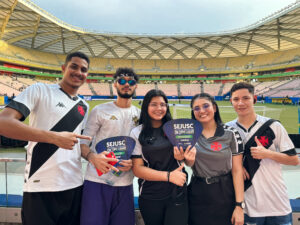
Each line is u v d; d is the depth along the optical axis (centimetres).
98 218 200
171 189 195
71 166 206
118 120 232
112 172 213
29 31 3481
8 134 162
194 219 208
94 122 230
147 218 199
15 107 174
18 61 4044
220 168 201
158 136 205
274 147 214
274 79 4634
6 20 2823
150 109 202
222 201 200
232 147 206
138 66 5450
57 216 196
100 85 5166
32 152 194
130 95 234
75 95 230
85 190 211
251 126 223
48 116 199
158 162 198
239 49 4700
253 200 210
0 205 271
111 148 200
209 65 5306
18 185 270
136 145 204
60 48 4631
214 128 216
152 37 4162
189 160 188
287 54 4353
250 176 213
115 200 213
